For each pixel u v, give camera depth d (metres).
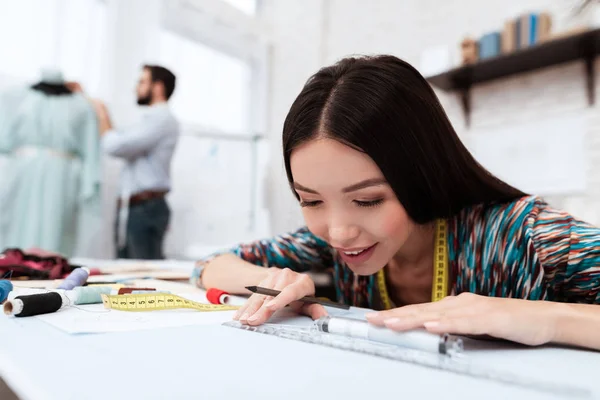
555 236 0.71
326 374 0.37
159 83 2.66
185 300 0.71
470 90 2.94
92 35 2.92
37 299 0.61
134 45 3.11
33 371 0.35
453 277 0.82
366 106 0.62
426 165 0.67
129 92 3.08
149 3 3.17
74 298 0.69
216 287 0.93
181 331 0.53
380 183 0.64
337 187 0.64
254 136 3.25
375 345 0.47
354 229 0.66
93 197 2.68
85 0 2.88
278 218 3.57
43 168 2.48
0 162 2.48
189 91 3.40
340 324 0.51
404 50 3.42
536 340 0.50
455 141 0.74
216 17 3.56
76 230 2.63
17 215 2.44
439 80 2.86
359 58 0.72
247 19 3.84
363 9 3.68
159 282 1.04
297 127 0.65
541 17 2.51
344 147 0.62
